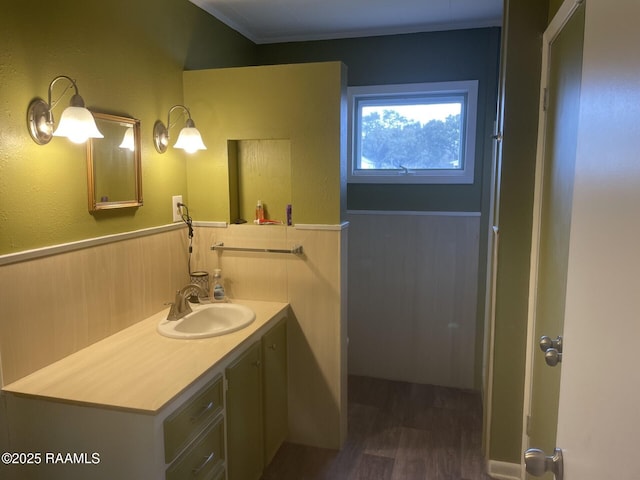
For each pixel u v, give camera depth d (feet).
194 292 8.43
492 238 8.99
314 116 8.19
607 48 2.47
